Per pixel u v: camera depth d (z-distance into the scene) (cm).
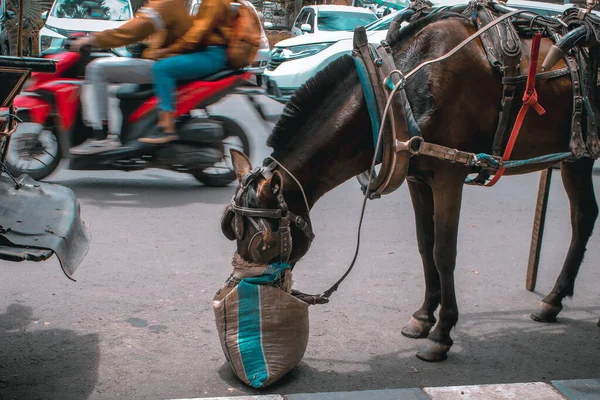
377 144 345
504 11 394
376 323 439
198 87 672
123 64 664
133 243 568
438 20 383
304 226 343
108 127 688
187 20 659
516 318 456
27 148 696
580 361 398
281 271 346
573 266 452
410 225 653
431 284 418
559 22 405
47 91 668
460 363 391
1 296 458
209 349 397
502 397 340
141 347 396
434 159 367
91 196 701
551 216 702
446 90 362
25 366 370
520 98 379
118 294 468
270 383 350
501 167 380
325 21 1515
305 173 347
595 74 395
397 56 373
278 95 735
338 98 355
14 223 309
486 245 602
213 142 698
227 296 352
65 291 469
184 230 606
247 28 679
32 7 412
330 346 406
